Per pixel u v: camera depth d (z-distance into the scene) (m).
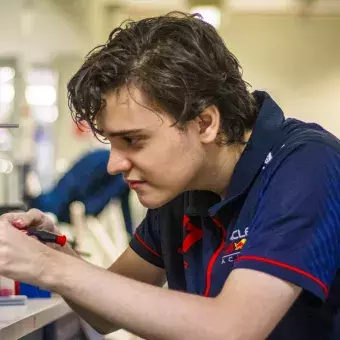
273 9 7.89
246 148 1.37
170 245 1.60
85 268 1.20
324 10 7.83
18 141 5.29
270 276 1.18
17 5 5.77
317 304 1.25
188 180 1.31
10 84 5.70
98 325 1.62
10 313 1.62
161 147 1.26
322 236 1.22
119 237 3.87
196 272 1.50
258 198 1.35
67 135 5.69
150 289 1.18
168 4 7.29
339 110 8.07
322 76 8.09
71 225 3.59
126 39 1.27
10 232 1.20
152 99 1.23
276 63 8.14
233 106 1.33
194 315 1.15
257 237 1.22
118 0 6.88
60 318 1.96
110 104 1.25
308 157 1.28
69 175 3.61
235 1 7.68
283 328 1.35
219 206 1.40
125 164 1.29
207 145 1.33
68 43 5.85
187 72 1.25
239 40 8.15
